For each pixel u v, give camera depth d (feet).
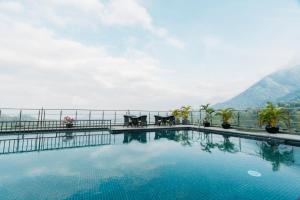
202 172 18.47
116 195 13.66
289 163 21.26
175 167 19.84
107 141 32.17
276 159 22.80
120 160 21.94
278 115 35.27
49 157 22.31
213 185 15.52
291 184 15.79
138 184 15.55
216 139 35.76
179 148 28.48
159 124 50.57
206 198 13.38
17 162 20.21
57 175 16.98
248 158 23.26
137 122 45.75
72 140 31.55
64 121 38.86
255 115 41.47
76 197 13.17
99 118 46.42
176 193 14.10
